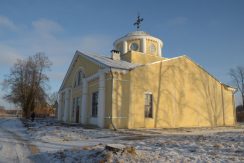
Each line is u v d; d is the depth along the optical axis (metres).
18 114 75.19
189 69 25.97
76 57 29.36
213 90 27.62
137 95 21.67
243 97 62.25
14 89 51.09
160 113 22.83
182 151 8.55
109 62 23.33
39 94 51.91
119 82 20.95
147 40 30.80
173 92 24.17
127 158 7.10
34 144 11.96
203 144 9.86
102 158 7.21
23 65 51.66
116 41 32.25
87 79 24.84
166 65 24.16
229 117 28.48
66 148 10.31
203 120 25.94
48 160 8.22
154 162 6.85
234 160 7.11
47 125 24.91
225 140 10.95
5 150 10.26
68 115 32.34
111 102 20.39
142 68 22.38
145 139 12.73
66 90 32.75
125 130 18.48
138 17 33.50
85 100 25.06
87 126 22.08
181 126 24.03
